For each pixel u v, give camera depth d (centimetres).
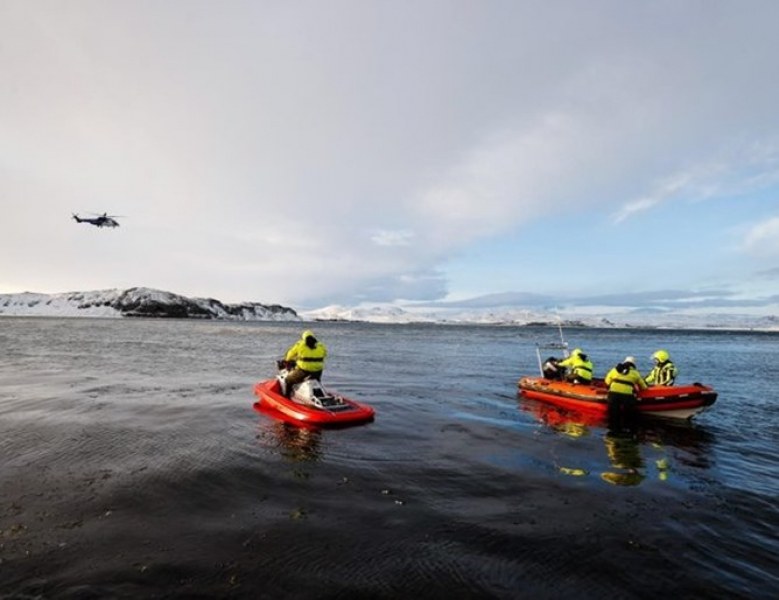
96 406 1445
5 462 912
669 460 1011
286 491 790
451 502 757
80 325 10400
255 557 575
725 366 3369
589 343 8181
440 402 1642
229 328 11831
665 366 1522
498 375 2492
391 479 857
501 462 972
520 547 611
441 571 550
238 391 1783
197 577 529
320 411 1251
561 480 870
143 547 595
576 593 512
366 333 10862
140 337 5916
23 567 545
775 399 1831
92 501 735
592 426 1311
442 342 6769
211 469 890
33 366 2512
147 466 900
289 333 9300
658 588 524
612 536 646
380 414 1414
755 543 633
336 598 495
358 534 639
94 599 484
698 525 686
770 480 891
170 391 1759
